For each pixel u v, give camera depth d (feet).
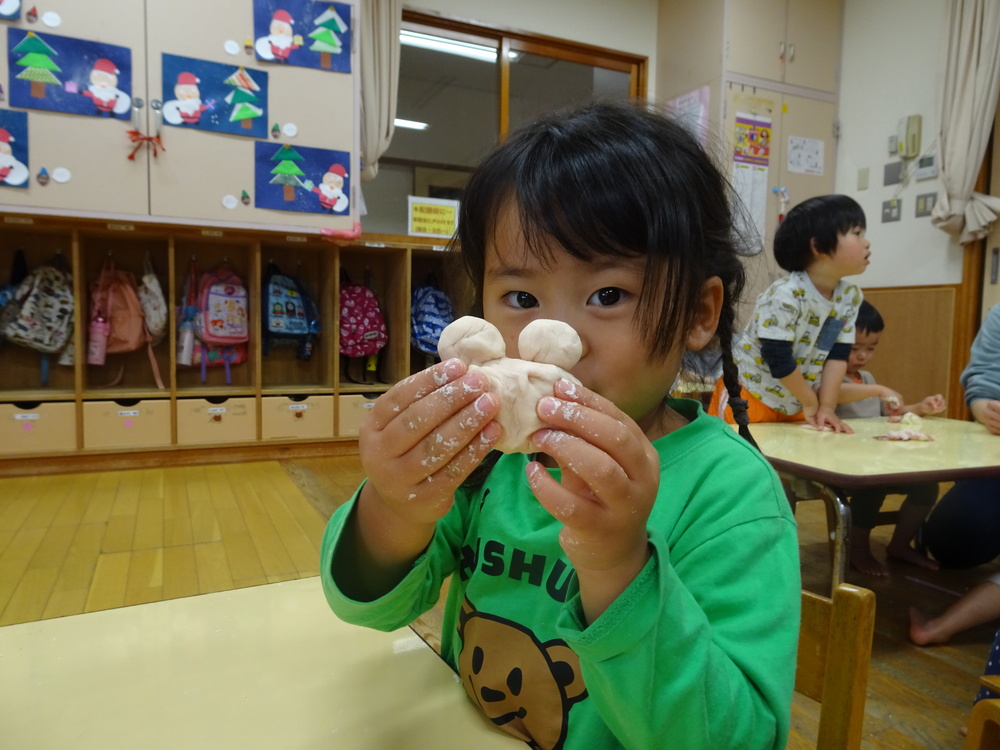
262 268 11.27
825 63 13.65
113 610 2.29
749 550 1.77
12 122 8.36
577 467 1.23
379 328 11.43
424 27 12.32
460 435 1.26
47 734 1.62
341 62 9.96
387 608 1.86
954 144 11.35
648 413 1.97
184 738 1.63
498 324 1.84
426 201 11.66
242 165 9.52
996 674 3.59
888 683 4.76
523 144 1.95
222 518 7.47
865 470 4.48
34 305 9.46
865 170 13.38
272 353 11.60
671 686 1.41
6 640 2.07
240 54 9.37
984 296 11.46
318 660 2.02
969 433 6.25
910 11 12.45
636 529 1.30
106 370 10.44
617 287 1.71
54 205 8.62
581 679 1.86
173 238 9.75
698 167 2.01
